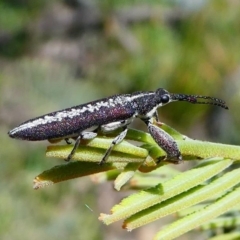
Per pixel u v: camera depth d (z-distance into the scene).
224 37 0.16
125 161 0.05
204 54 0.16
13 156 0.17
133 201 0.05
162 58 0.17
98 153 0.05
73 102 0.17
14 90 0.17
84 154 0.05
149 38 0.17
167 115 0.17
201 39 0.16
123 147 0.05
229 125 0.17
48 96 0.17
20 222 0.16
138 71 0.17
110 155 0.05
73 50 0.20
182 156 0.06
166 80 0.17
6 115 0.17
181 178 0.05
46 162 0.17
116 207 0.05
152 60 0.17
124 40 0.19
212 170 0.05
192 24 0.16
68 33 0.21
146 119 0.07
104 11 0.20
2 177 0.16
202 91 0.16
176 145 0.06
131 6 0.19
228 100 0.16
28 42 0.21
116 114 0.06
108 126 0.06
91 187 0.18
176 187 0.05
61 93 0.17
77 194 0.17
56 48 0.20
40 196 0.17
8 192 0.16
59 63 0.19
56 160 0.17
